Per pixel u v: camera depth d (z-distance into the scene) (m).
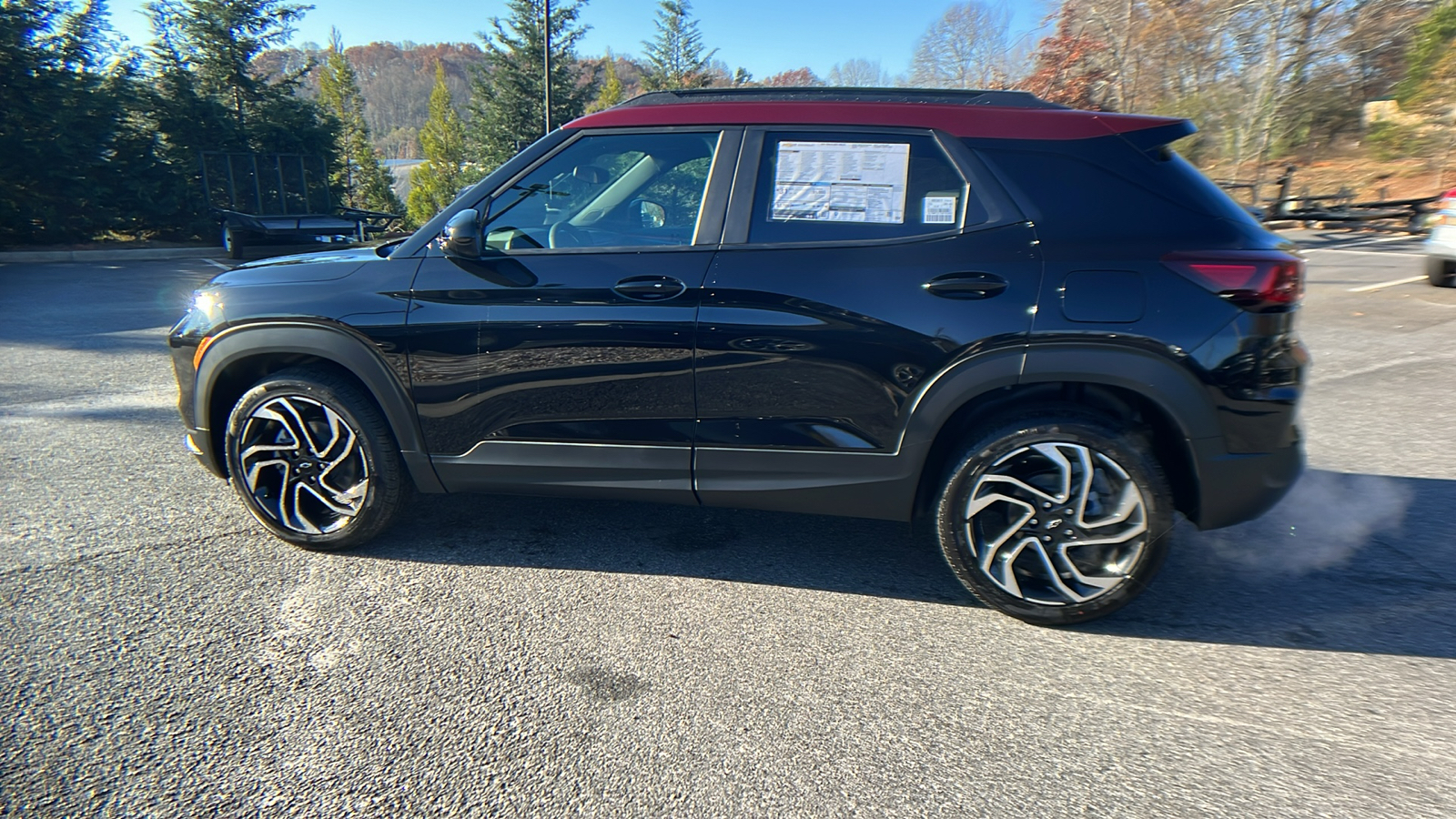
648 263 2.91
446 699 2.43
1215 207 2.67
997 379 2.66
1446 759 2.19
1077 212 2.66
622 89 42.81
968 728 2.32
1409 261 13.13
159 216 19.72
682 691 2.49
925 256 2.73
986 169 2.73
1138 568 2.71
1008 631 2.85
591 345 2.93
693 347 2.87
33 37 17.59
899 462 2.82
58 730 2.26
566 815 1.98
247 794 2.04
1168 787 2.09
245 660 2.61
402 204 39.56
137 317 9.30
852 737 2.28
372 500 3.24
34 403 5.62
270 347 3.15
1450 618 2.92
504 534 3.59
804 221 2.86
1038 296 2.62
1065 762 2.18
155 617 2.86
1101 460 2.68
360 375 3.09
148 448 4.68
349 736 2.26
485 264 3.03
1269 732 2.31
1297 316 2.64
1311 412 5.43
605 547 3.48
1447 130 24.91
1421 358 6.79
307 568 3.24
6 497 3.93
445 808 2.00
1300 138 27.97
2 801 2.00
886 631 2.84
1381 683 2.53
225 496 3.95
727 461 2.96
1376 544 3.51
